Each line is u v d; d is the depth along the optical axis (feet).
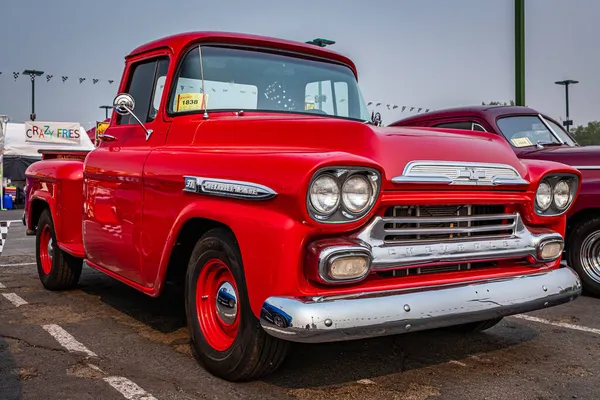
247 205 9.62
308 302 8.71
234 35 13.67
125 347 12.58
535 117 21.76
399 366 11.51
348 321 8.69
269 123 11.08
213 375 10.82
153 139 13.39
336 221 8.97
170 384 10.41
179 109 13.07
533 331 14.20
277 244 8.96
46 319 14.93
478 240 10.61
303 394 10.01
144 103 14.28
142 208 12.48
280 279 8.94
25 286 19.19
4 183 67.56
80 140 73.10
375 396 9.96
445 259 10.09
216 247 10.44
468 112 21.89
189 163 11.12
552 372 11.26
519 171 11.24
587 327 14.61
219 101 12.94
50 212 17.78
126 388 10.19
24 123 72.23
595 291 18.29
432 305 9.39
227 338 10.73
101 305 16.44
